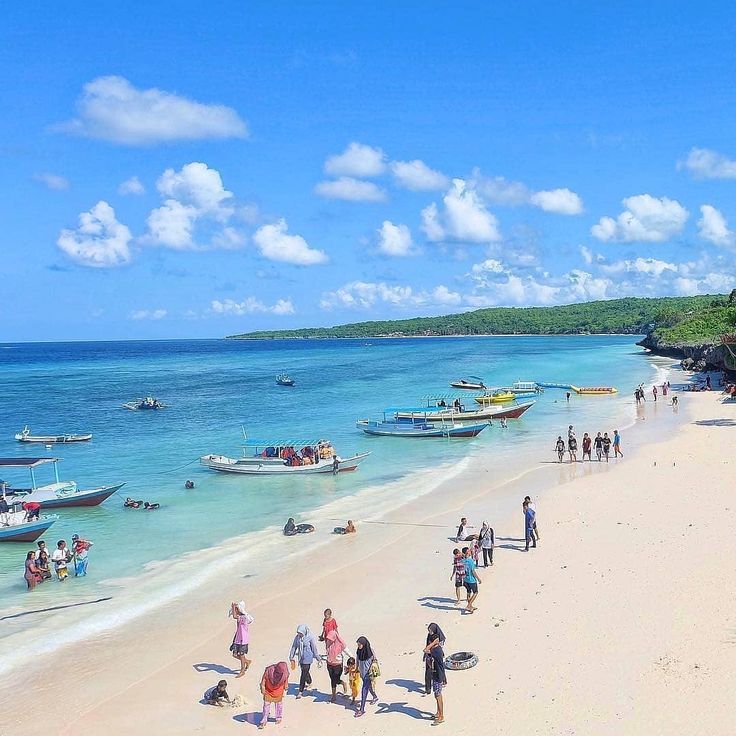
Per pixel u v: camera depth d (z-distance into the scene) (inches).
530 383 3469.5
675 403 2568.9
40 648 793.6
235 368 6540.4
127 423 2819.9
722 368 3846.0
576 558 984.3
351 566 1029.2
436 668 596.7
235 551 1122.7
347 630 808.3
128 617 876.0
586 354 7091.5
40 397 4062.5
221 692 661.9
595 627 751.7
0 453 2260.1
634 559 952.3
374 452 1998.0
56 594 960.9
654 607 785.6
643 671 647.1
